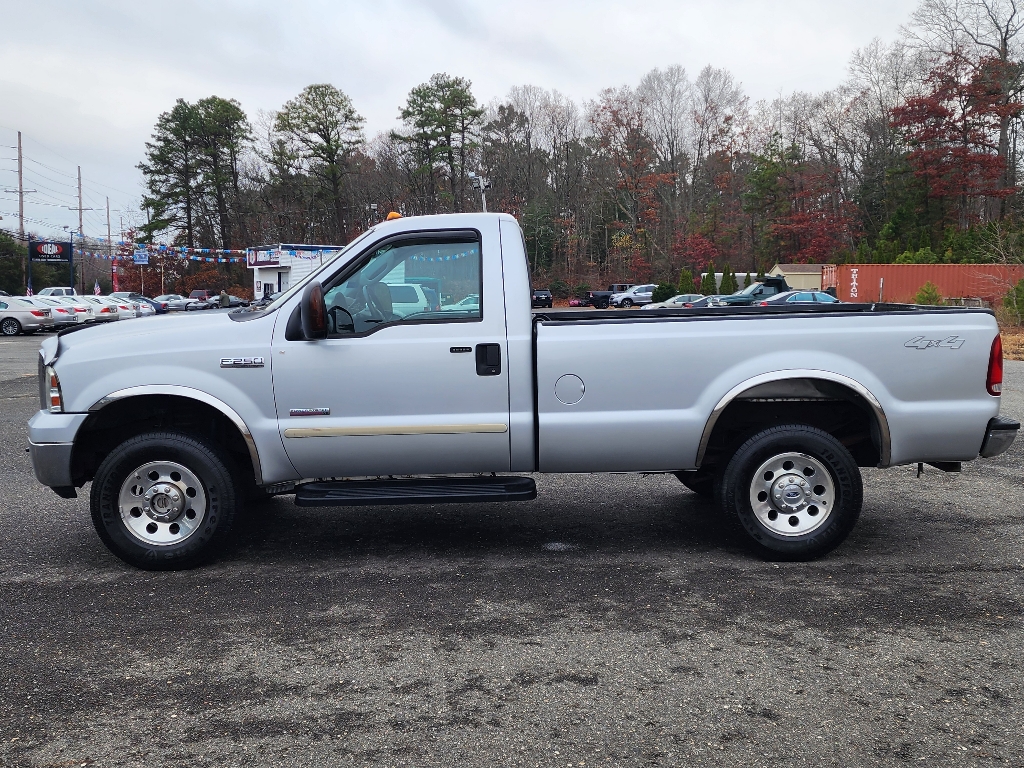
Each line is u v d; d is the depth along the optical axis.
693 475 6.03
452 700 3.21
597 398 4.74
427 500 4.68
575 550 5.17
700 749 2.84
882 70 71.12
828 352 4.76
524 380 4.73
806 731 2.95
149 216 75.00
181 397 4.83
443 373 4.71
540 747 2.86
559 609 4.17
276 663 3.56
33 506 6.43
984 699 3.18
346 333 4.72
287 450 4.74
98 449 5.10
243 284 77.38
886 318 4.79
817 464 4.80
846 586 4.45
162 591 4.49
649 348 4.73
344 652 3.67
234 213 77.00
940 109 60.22
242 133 76.19
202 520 4.79
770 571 4.71
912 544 5.20
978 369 4.77
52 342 4.90
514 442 4.79
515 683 3.35
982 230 45.28
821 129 74.56
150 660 3.61
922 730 2.95
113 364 4.70
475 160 77.44
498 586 4.52
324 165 74.50
